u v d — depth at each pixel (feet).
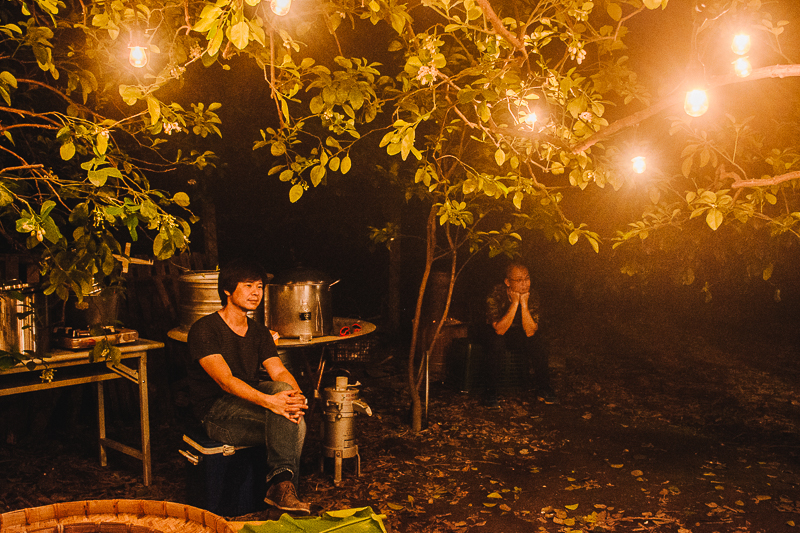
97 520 4.58
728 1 6.90
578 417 19.19
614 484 14.11
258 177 26.50
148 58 7.54
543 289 32.60
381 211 28.86
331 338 14.52
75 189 7.45
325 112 8.25
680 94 6.99
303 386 20.81
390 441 16.69
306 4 7.67
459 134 15.97
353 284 32.27
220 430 11.14
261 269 11.91
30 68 14.90
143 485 13.37
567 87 7.77
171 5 8.02
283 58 8.23
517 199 9.48
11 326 10.71
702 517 12.42
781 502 13.09
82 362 11.88
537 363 20.81
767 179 9.36
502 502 13.08
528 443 16.81
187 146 19.19
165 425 17.54
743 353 27.78
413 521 12.14
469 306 25.45
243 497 11.36
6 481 13.23
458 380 21.90
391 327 29.53
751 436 17.48
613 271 24.57
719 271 19.27
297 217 29.01
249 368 11.84
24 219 6.35
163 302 19.17
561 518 12.32
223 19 5.22
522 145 9.33
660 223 12.05
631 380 23.67
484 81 7.91
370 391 21.58
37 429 15.92
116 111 15.48
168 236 7.10
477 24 9.00
